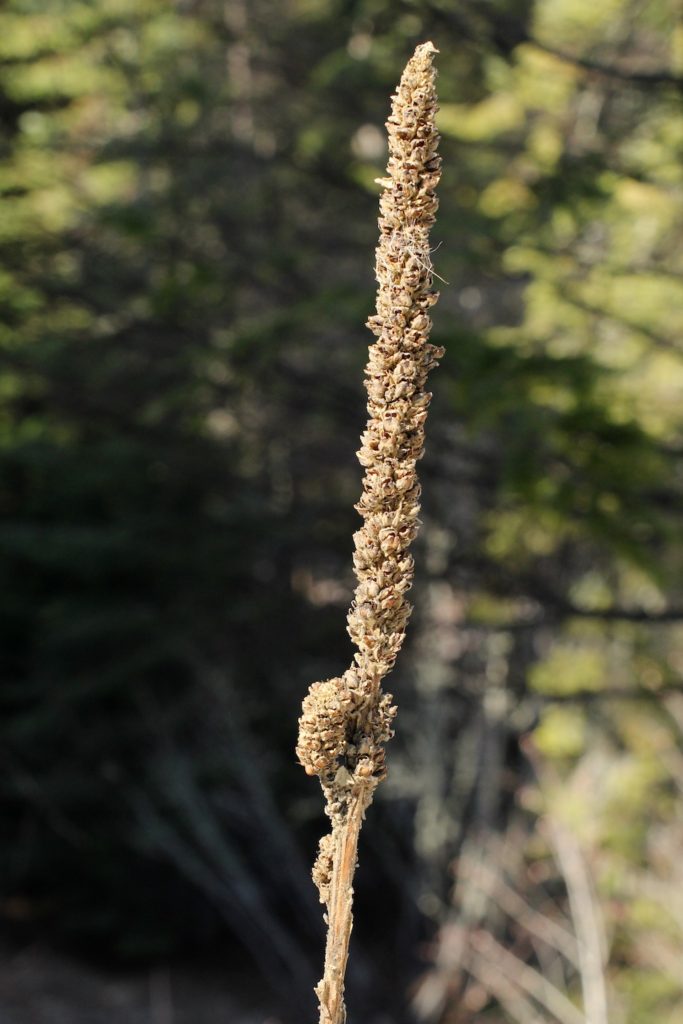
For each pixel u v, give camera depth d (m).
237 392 8.66
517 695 11.18
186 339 9.79
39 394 12.21
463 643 11.49
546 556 10.82
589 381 6.28
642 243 10.33
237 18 12.20
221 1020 12.16
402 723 11.87
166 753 12.73
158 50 11.98
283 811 13.25
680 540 6.36
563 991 8.61
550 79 9.26
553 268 8.45
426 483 9.76
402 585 1.49
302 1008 11.95
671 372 9.80
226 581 13.53
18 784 13.22
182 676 13.56
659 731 10.27
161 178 12.85
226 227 10.93
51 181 11.66
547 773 9.95
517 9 9.41
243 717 12.96
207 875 12.02
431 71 1.40
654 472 6.69
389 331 1.44
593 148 8.70
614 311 9.60
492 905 10.52
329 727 1.51
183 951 14.01
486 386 6.21
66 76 11.79
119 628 12.72
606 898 8.16
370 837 12.02
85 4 11.14
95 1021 12.09
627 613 8.29
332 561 14.02
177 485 13.09
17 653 14.26
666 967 7.83
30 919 14.31
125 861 13.77
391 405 1.45
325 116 12.17
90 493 13.41
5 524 13.38
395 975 11.33
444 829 11.13
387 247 1.43
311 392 9.47
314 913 12.13
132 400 12.05
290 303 9.73
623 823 9.48
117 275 10.91
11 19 10.98
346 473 13.90
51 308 10.90
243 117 12.90
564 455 6.57
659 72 7.31
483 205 9.06
